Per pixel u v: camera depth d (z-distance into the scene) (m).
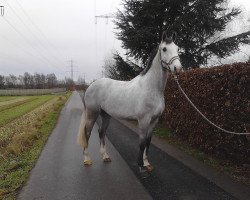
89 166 3.72
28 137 5.24
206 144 4.23
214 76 3.85
